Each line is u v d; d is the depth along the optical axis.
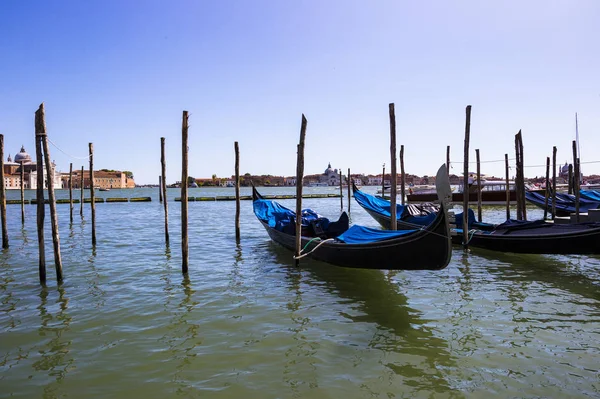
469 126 13.72
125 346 6.53
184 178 11.03
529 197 24.69
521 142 17.33
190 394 5.18
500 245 13.02
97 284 10.13
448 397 5.09
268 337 6.87
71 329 7.21
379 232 10.50
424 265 8.73
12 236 19.23
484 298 8.84
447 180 7.88
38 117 9.55
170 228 22.95
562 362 5.93
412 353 6.26
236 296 9.16
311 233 13.91
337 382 5.45
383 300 8.79
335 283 10.16
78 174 159.00
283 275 11.01
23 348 6.45
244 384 5.41
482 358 6.07
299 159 11.38
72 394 5.18
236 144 16.69
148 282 10.34
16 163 130.00
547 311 8.00
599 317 7.66
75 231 21.36
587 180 66.19
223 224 25.47
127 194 105.06
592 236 10.93
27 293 9.34
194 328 7.27
